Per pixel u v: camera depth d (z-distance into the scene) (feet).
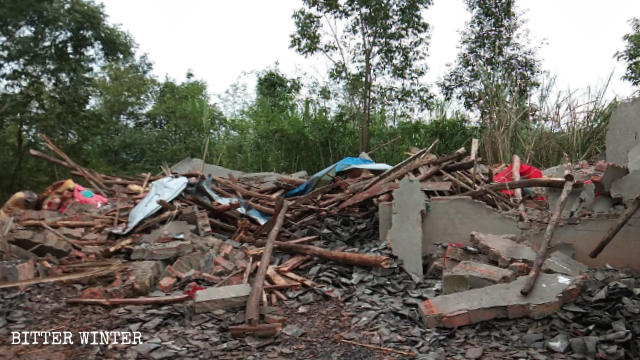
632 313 14.01
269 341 14.39
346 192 27.66
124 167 82.43
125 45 74.13
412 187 21.38
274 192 33.50
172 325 15.66
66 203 27.45
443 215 21.50
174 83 90.22
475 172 26.61
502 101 41.88
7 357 13.12
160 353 13.43
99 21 66.85
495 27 59.11
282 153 57.88
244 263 21.43
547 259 17.42
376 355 13.47
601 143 35.06
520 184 22.11
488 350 13.26
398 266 20.44
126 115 93.45
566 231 19.22
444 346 13.73
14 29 61.67
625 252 18.39
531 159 37.47
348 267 20.98
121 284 18.35
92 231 24.20
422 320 15.31
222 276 20.79
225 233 27.58
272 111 59.77
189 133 76.18
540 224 19.92
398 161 53.36
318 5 58.80
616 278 16.65
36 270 19.43
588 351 12.54
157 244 21.43
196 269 20.62
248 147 62.34
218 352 13.65
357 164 31.99
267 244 19.62
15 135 66.54
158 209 25.50
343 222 27.35
